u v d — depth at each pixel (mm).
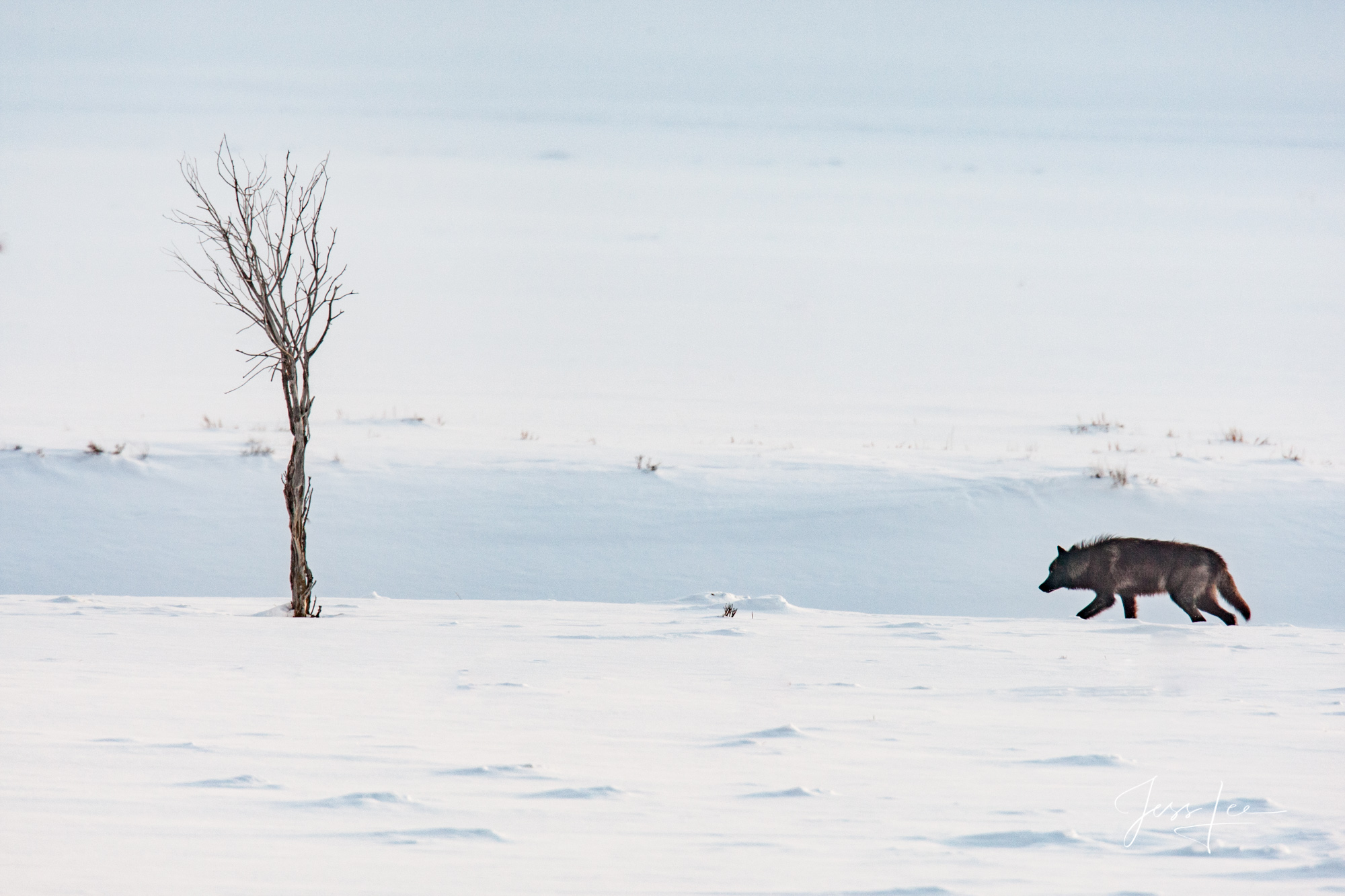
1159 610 74312
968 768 25938
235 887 16531
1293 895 17094
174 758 24625
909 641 49000
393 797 21812
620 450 113938
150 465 100375
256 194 64688
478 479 100438
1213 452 118188
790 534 88188
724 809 22078
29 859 17469
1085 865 18656
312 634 47750
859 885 17406
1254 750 28203
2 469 97750
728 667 41469
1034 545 85875
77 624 48062
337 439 116562
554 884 17156
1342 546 84250
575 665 41188
